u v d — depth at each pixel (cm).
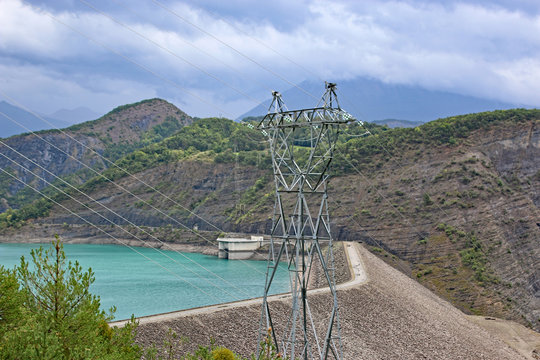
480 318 12225
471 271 14575
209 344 5853
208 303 10250
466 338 8962
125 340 3128
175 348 5500
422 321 9056
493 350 8862
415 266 15812
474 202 17375
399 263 16150
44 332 2531
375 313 8625
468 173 18500
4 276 2819
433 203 17812
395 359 6900
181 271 15325
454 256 15438
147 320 5984
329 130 4628
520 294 14112
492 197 17538
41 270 2867
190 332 5950
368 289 9875
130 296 10700
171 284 12506
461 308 13212
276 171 4712
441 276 14775
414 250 16512
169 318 6119
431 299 12138
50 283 2805
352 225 18738
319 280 13462
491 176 18400
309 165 4588
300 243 4666
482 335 9956
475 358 7894
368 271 12188
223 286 12638
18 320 2736
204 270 16075
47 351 2452
